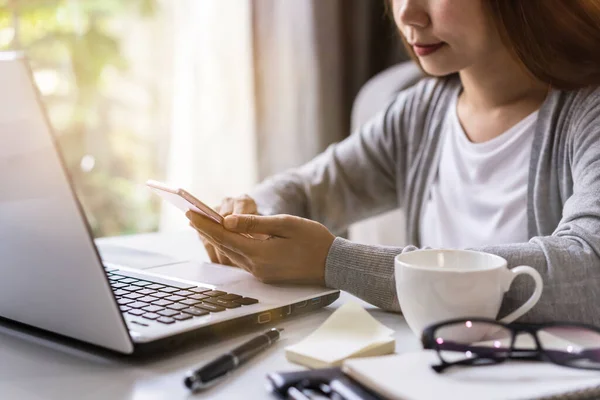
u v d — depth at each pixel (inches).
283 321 30.2
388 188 55.0
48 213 22.9
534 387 20.2
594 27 39.2
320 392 21.4
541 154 41.1
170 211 80.6
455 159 48.1
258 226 31.9
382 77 76.4
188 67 78.3
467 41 40.4
